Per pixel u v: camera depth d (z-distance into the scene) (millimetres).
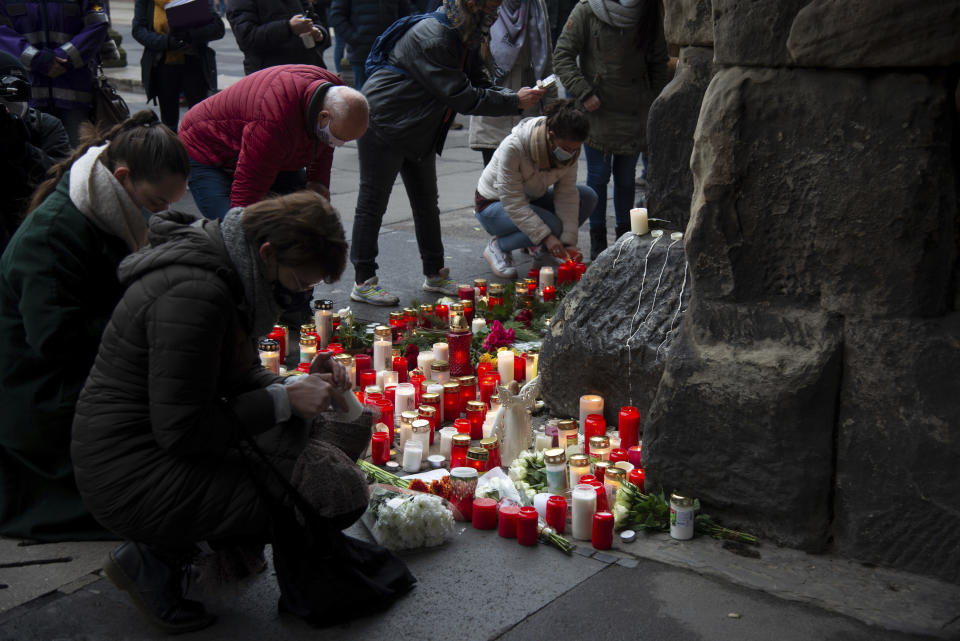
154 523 2611
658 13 6180
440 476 3674
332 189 9258
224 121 4754
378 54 5492
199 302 2480
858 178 2906
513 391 4430
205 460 2676
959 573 2943
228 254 2561
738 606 2891
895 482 2988
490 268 6781
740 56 3037
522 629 2787
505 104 5496
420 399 4207
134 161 3031
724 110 3043
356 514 2824
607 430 4176
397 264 6840
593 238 6836
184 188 3133
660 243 4270
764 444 3150
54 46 6281
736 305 3213
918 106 2793
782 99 2980
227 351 2627
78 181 3023
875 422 2998
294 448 2729
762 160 3039
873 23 2764
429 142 5633
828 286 3039
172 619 2758
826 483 3109
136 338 2543
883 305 2953
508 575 3066
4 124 3992
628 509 3396
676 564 3121
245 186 4652
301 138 4660
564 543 3205
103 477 2609
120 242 3125
